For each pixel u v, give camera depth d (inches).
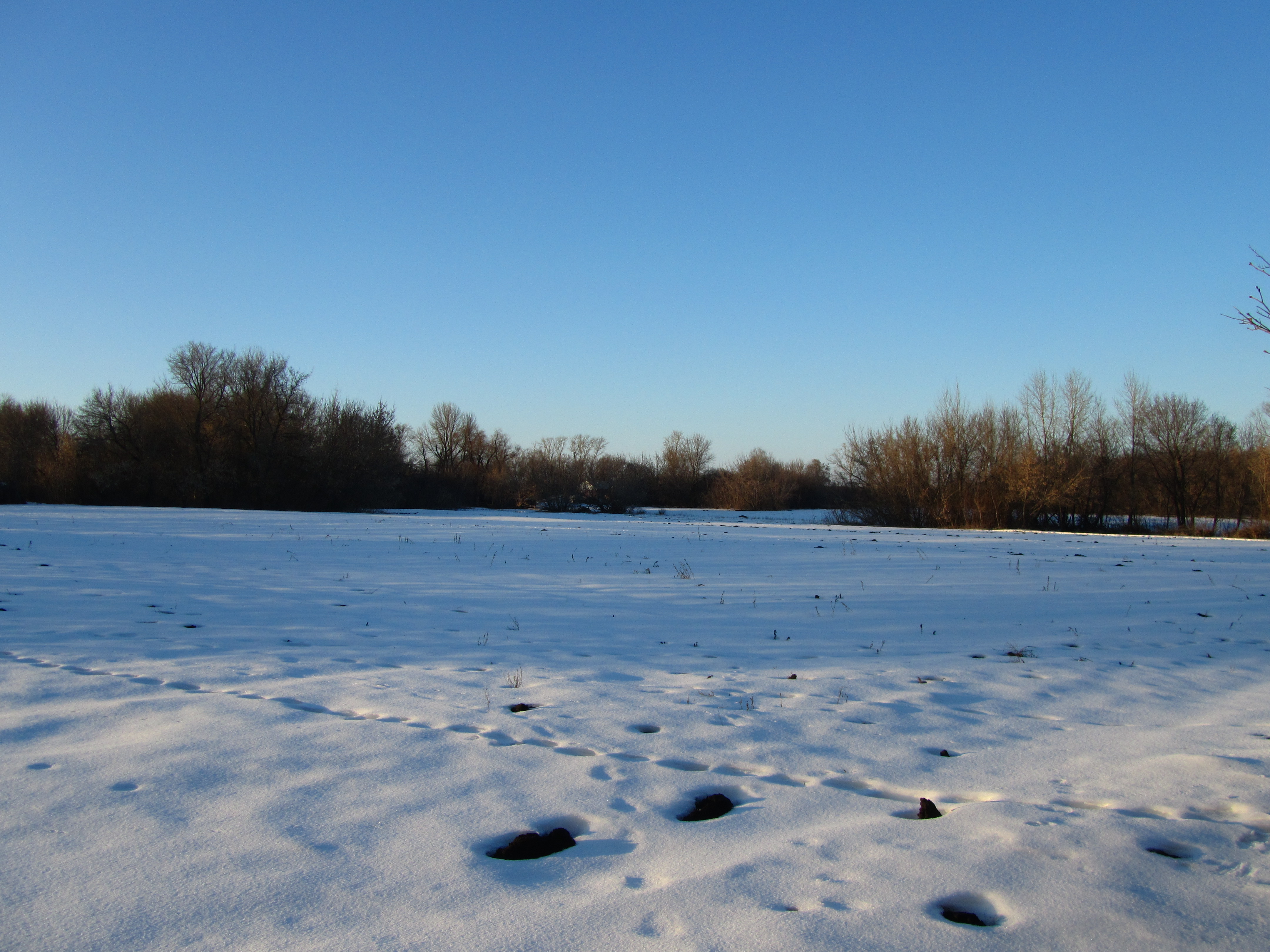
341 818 135.3
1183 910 109.7
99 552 593.6
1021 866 122.3
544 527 1219.2
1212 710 226.2
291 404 1989.4
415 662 268.1
